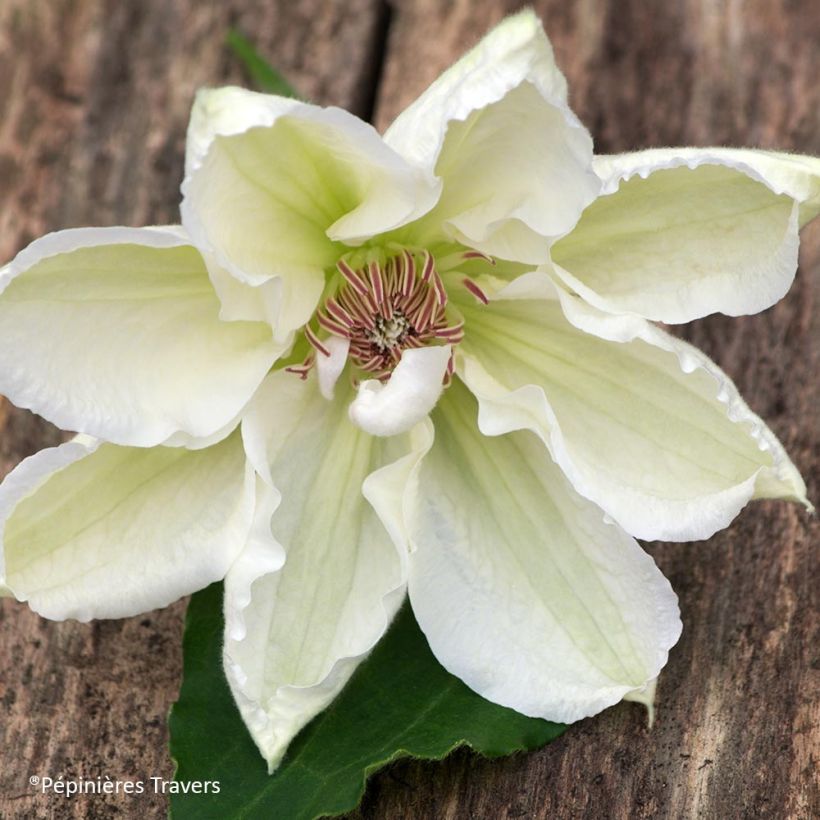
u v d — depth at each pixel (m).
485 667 0.55
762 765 0.56
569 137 0.52
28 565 0.54
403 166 0.53
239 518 0.54
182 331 0.55
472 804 0.55
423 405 0.54
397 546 0.54
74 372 0.54
